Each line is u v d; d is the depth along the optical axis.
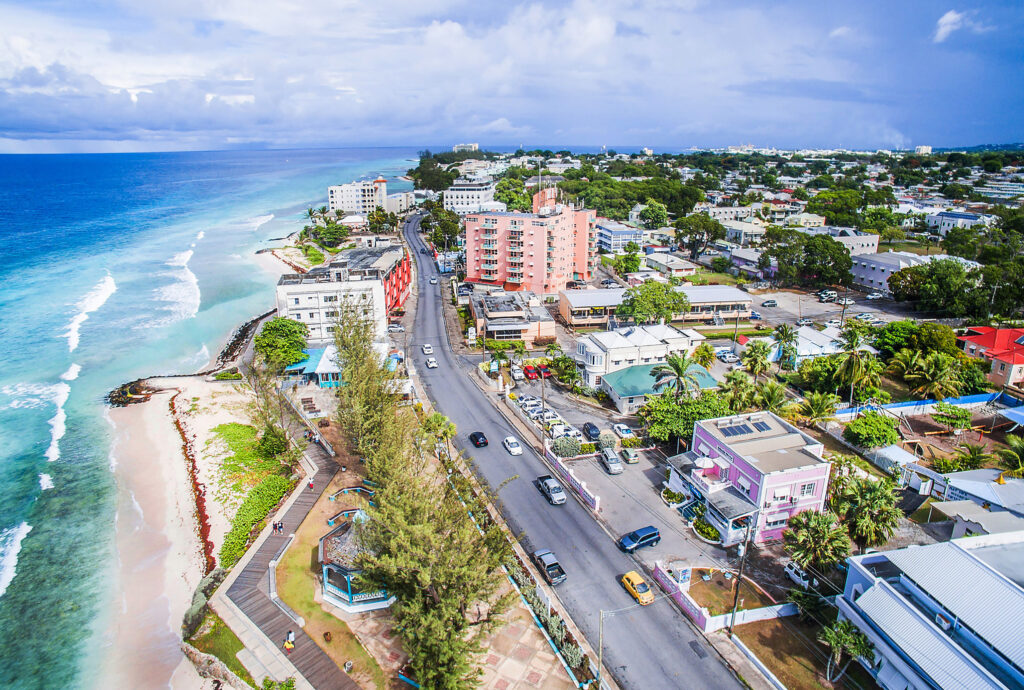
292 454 69.38
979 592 36.72
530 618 46.88
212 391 95.88
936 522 55.91
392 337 115.56
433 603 42.12
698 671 42.22
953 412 76.94
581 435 77.12
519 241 138.12
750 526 51.25
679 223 183.12
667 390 74.38
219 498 67.62
